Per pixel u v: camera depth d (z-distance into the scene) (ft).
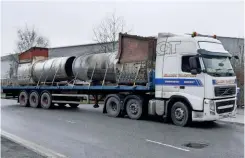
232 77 39.52
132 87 44.80
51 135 33.04
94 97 54.75
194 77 37.58
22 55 73.92
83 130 36.11
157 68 41.60
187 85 38.27
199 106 36.99
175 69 39.55
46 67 63.62
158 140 30.37
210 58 37.88
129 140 30.37
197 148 27.09
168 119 41.29
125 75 46.26
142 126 38.88
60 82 61.26
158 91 41.37
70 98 60.18
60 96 61.52
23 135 33.04
